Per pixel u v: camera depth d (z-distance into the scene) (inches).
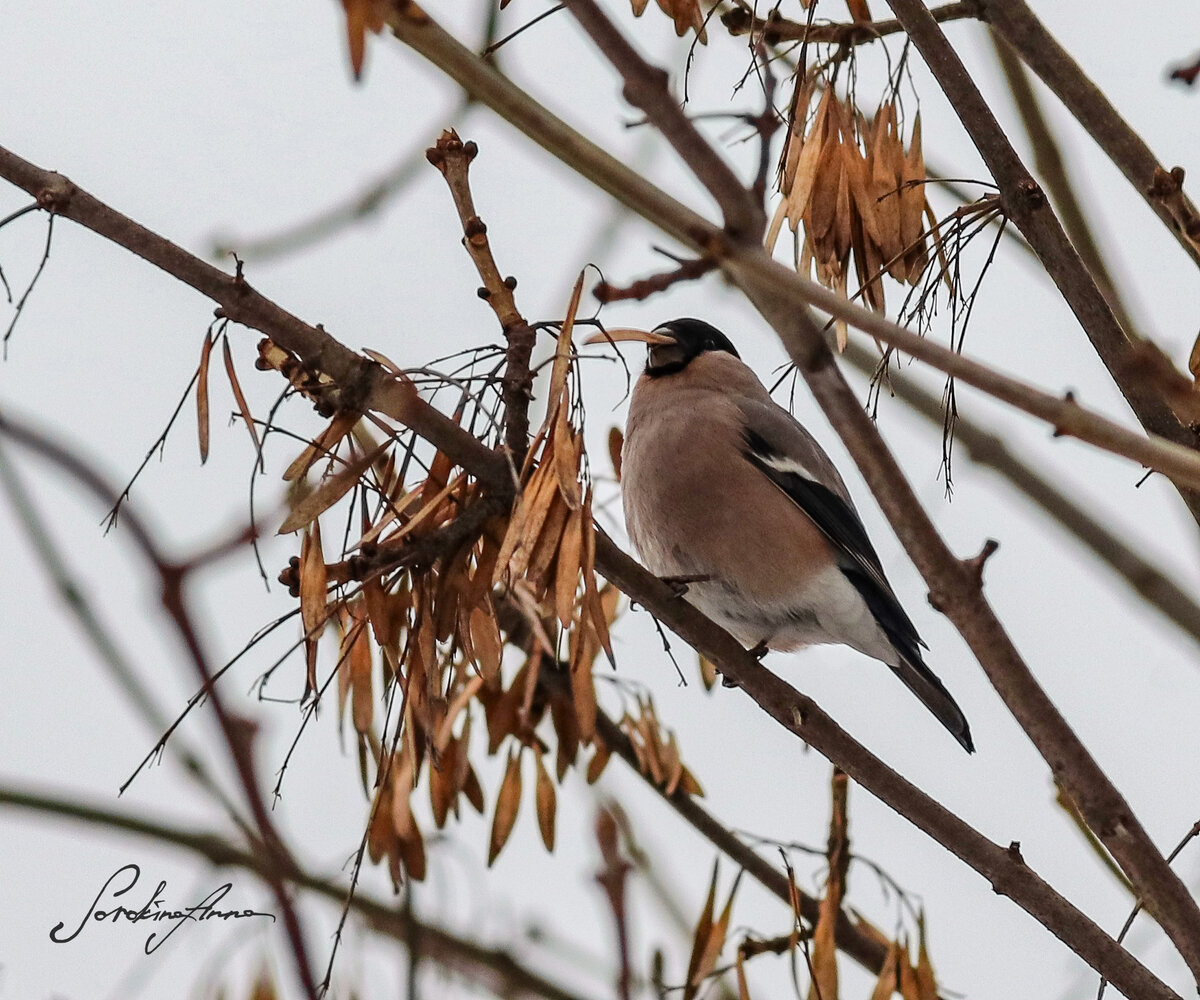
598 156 184.2
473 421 272.8
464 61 180.9
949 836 304.8
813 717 310.7
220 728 155.5
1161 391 246.7
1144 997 287.9
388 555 260.4
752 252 189.2
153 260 250.2
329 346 256.7
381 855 310.3
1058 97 303.9
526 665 347.3
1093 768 266.4
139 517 150.0
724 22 307.4
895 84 297.3
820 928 322.3
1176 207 289.0
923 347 199.3
